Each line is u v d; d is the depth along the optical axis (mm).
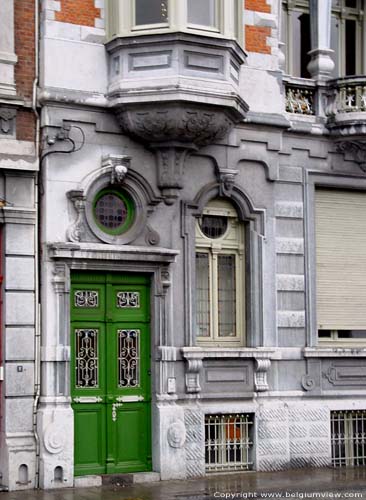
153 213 16281
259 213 17250
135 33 15711
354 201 18406
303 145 17859
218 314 17109
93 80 15875
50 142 15438
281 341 17312
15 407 15000
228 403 16641
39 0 15688
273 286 17266
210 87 15742
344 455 17734
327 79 18062
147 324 16203
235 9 16859
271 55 17500
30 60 15531
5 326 15062
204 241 16953
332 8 18859
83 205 15594
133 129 15875
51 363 15219
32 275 15289
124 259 15750
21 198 15297
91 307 15781
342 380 17750
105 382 15797
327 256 18047
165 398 15984
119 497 14203
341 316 18062
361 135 17812
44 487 14906
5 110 15242
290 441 17109
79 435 15516
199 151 16641
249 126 17188
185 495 14398
